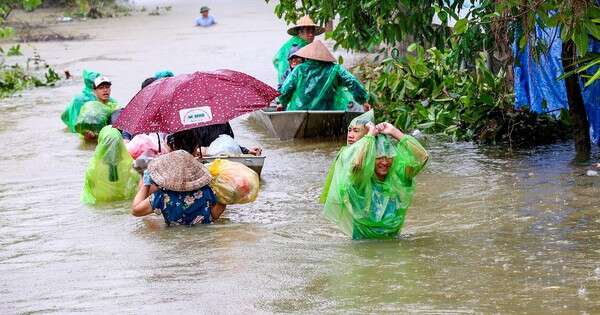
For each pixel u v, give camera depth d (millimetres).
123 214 17688
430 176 19594
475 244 13945
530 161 20484
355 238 14664
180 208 16328
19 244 15641
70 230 16531
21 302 12164
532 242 13852
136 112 17141
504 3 15945
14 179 21484
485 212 16141
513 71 23688
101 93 26781
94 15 71438
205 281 12633
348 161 14430
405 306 11055
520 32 19062
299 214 16984
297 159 22766
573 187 17594
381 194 14547
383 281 12164
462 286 11742
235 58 43500
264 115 25797
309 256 13711
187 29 59312
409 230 15188
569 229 14531
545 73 21781
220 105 17156
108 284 12781
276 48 46906
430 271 12531
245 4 78312
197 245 14844
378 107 25656
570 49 19609
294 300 11570
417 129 24641
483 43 19828
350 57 39750
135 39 54406
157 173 16375
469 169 20062
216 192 16531
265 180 20359
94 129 25875
